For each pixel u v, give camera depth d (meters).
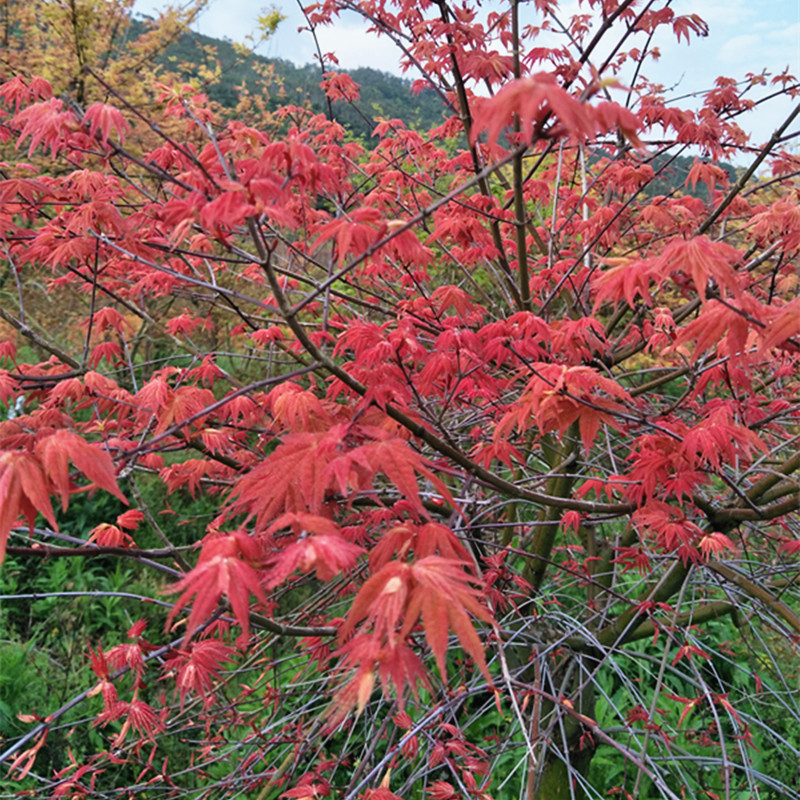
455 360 2.14
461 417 3.83
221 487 3.25
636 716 3.00
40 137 1.53
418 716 2.94
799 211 2.22
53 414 2.02
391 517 2.29
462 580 1.14
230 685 4.38
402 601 1.07
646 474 2.08
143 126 6.79
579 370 1.72
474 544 2.93
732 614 3.39
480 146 3.67
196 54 8.12
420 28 3.13
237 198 1.29
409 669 1.08
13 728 4.12
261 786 3.44
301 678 3.62
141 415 2.24
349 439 1.50
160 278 2.97
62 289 6.03
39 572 5.95
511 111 1.03
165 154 2.39
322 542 1.13
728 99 3.50
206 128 1.77
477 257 3.35
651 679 5.05
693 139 3.06
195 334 6.88
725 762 2.21
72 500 6.43
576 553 4.45
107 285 3.57
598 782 4.33
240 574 1.10
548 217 4.77
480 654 1.00
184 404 2.08
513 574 3.01
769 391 3.57
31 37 6.85
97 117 1.48
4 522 1.14
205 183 1.48
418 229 5.43
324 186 2.97
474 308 3.73
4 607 5.43
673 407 2.36
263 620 1.97
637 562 3.00
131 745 2.79
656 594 2.96
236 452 2.89
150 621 5.51
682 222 3.27
